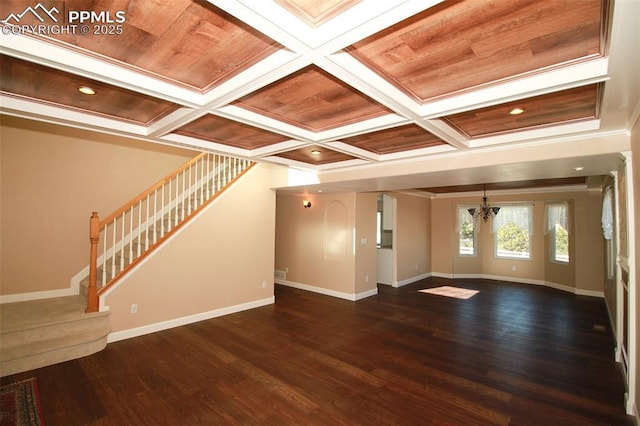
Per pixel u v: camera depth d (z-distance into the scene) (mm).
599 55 1682
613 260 4441
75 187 4602
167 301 4484
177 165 5629
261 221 5766
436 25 1463
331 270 6703
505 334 4426
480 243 8891
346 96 2281
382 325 4777
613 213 4043
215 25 1496
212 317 5016
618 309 3547
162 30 1533
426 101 2318
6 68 1867
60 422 2408
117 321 4008
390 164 4109
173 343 3965
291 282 7516
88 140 4723
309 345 3980
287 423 2439
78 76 1973
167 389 2902
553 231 7785
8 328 3240
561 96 2186
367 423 2445
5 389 2842
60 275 4473
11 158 4121
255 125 2684
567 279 7285
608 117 2381
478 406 2682
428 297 6586
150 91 2010
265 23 1333
